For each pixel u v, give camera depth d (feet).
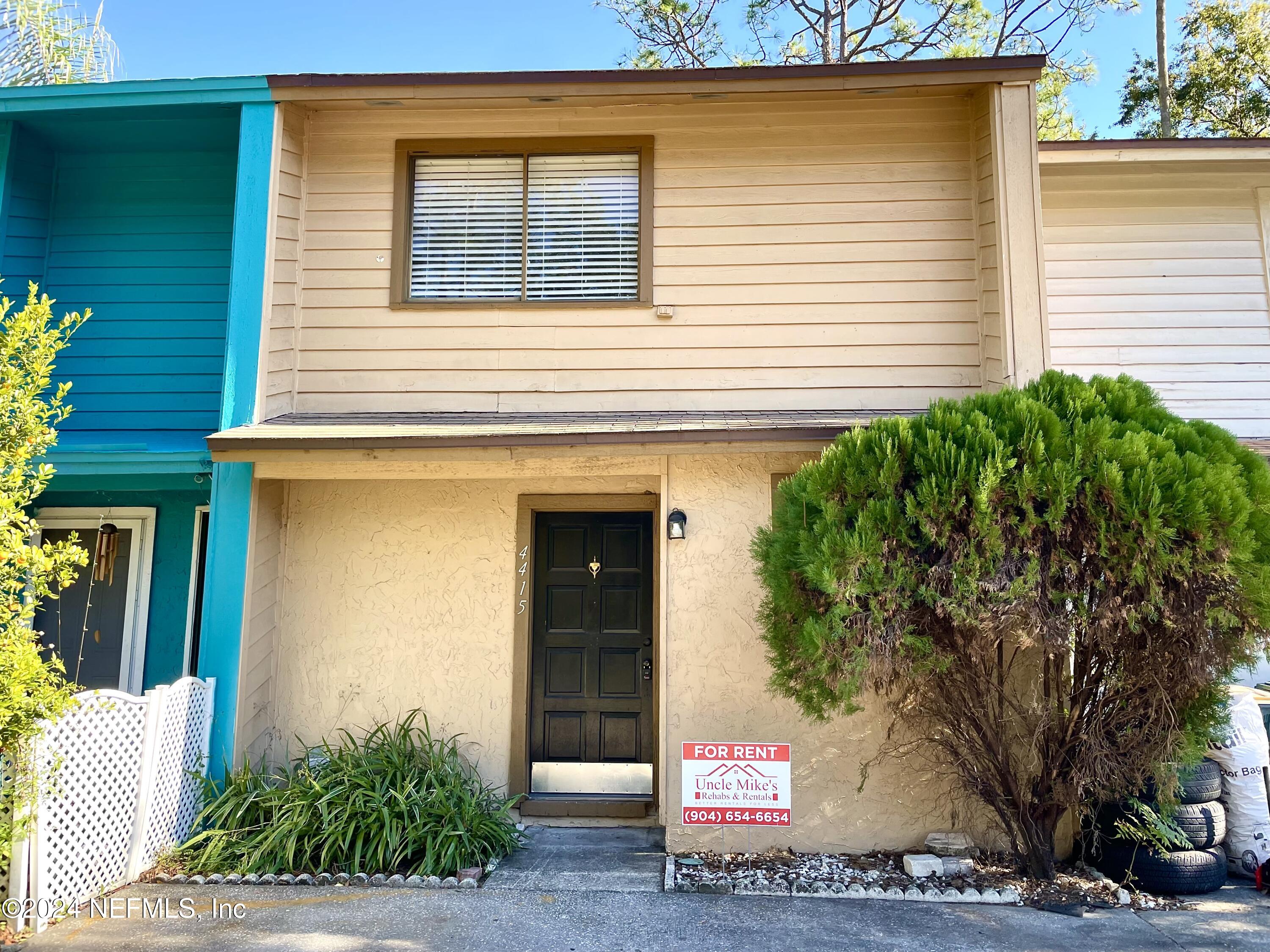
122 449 21.38
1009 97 22.62
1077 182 26.66
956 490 15.74
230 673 20.52
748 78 22.77
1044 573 15.74
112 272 26.14
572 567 23.09
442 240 24.71
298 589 22.76
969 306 23.52
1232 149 24.79
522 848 19.77
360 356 24.02
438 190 24.91
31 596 16.24
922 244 23.77
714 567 20.33
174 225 26.32
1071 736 17.35
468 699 22.29
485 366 23.90
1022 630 15.69
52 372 24.81
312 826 18.34
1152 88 57.26
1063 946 14.82
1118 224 26.76
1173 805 16.97
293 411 23.76
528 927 15.38
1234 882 18.19
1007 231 22.21
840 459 16.83
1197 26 56.49
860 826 19.30
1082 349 26.23
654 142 24.44
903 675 16.33
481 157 24.95
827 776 19.48
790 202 24.12
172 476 24.04
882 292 23.70
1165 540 14.79
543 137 24.57
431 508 22.97
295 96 23.06
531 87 22.99
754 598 20.17
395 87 22.94
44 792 14.83
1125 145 24.89
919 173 24.00
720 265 24.00
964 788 18.45
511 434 19.39
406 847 18.10
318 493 23.09
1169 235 26.66
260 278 22.54
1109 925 15.72
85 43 35.78
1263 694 21.86
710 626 20.12
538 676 22.72
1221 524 14.88
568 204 24.67
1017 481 15.76
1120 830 17.44
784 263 23.93
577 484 22.85
